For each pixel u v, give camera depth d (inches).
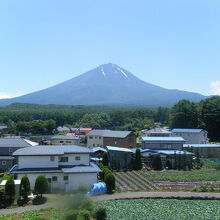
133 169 1807.3
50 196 1154.0
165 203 1093.8
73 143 3122.5
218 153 2225.6
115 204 1070.4
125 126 4503.0
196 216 938.7
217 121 3267.7
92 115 5162.4
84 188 1181.1
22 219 895.1
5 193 1076.5
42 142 2854.3
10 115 5428.2
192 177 1531.7
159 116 5506.9
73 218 843.4
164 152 1940.2
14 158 1812.3
